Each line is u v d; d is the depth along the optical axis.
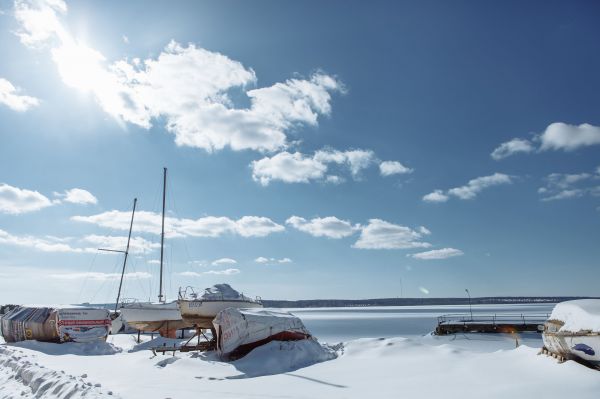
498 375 10.19
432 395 9.06
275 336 17.22
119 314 38.25
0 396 10.11
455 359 12.48
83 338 22.42
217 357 18.05
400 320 106.00
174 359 15.09
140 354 19.23
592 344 9.66
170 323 30.70
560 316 11.28
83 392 8.72
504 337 37.66
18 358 15.12
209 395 9.73
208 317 23.30
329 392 10.02
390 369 12.29
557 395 8.12
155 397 9.48
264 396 9.62
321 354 15.88
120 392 10.11
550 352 11.13
